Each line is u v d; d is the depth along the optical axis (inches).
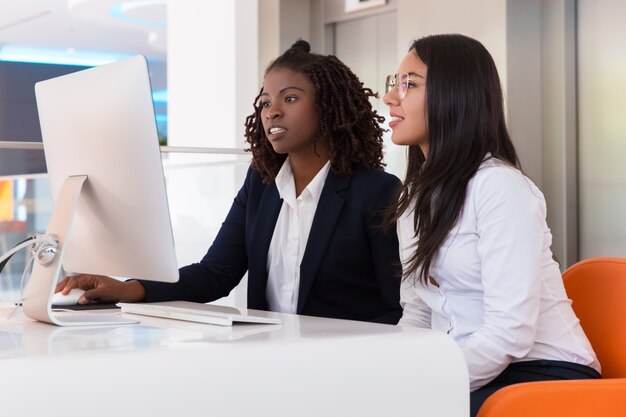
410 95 62.3
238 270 82.4
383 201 74.8
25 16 208.2
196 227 102.0
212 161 101.7
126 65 56.3
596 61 141.8
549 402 51.7
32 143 86.7
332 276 75.2
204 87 164.1
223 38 159.8
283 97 76.4
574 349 58.9
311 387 43.8
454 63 60.9
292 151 76.8
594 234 143.5
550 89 147.3
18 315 65.5
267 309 78.7
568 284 66.1
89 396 39.1
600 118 141.5
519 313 55.3
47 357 39.5
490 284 56.6
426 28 164.1
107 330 51.8
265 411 42.8
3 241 101.8
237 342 44.4
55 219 60.3
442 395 47.1
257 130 80.3
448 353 47.4
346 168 76.4
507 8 145.6
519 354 55.8
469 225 59.0
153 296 72.4
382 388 45.5
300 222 76.8
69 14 209.9
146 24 214.4
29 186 100.0
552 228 147.5
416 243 61.8
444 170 59.9
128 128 56.4
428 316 67.1
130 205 58.1
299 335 47.0
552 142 147.3
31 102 201.8
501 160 59.9
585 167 144.5
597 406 52.5
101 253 62.9
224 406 41.8
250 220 79.6
